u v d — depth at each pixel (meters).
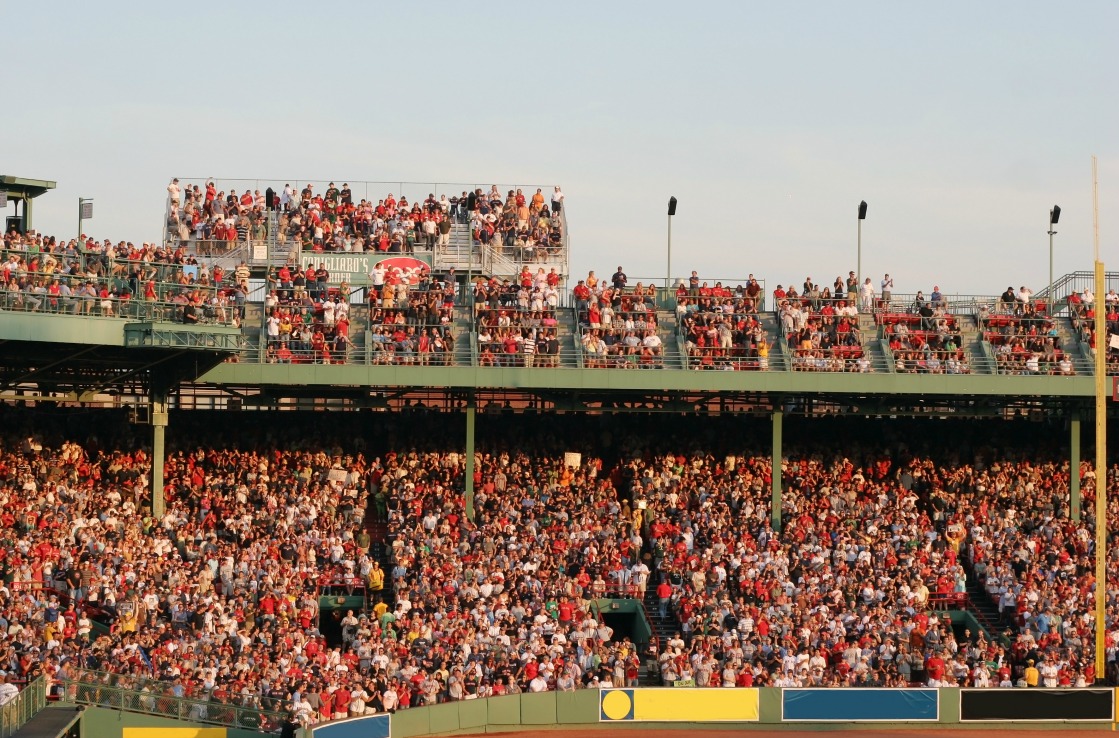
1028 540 71.81
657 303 77.19
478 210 84.31
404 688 56.06
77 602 59.09
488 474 73.88
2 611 55.44
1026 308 78.75
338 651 58.78
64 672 52.44
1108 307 79.69
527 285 76.38
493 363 71.19
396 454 75.00
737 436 79.25
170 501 69.50
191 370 67.44
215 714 53.12
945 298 79.00
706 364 73.12
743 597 65.62
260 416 76.38
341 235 81.25
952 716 59.72
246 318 71.44
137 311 61.97
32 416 71.88
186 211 81.06
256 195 81.81
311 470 72.44
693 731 58.91
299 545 65.44
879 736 58.72
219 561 63.75
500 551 67.25
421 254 81.88
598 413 79.50
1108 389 72.44
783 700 59.22
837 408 77.75
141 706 52.81
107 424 73.44
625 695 58.91
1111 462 81.88
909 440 80.56
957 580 69.19
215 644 56.84
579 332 73.81
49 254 61.56
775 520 72.12
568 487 74.06
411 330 72.38
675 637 63.34
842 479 76.94
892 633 63.25
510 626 61.66
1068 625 64.81
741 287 77.81
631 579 67.19
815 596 65.62
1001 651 63.06
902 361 74.38
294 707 52.41
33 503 64.50
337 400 75.25
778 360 73.75
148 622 58.72
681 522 71.12
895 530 71.75
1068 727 60.09
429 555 66.19
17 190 73.56
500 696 57.41
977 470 78.94
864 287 79.31
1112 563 71.12
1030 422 81.38
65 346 62.16
